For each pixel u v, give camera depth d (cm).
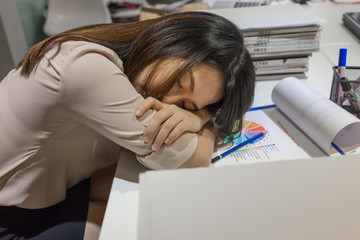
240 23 122
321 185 47
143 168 84
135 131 73
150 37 77
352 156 52
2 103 78
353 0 205
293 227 42
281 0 208
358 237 41
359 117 99
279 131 99
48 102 73
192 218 43
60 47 73
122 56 82
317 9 194
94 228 87
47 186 86
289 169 50
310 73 131
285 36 122
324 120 87
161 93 76
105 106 70
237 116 87
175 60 73
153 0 252
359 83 96
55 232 88
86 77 68
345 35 162
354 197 45
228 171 49
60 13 252
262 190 46
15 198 84
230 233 41
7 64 211
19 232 88
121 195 75
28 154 79
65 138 82
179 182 47
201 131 86
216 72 75
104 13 250
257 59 126
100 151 92
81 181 99
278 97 104
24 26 256
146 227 42
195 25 77
